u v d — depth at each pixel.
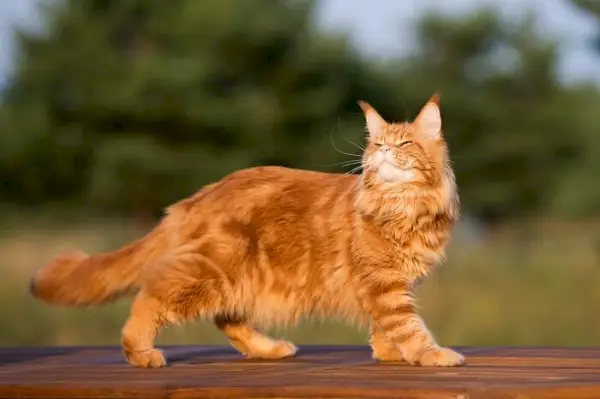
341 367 6.30
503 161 29.39
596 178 27.53
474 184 29.31
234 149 26.77
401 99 28.69
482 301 15.13
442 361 6.30
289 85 27.27
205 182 26.09
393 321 6.54
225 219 6.63
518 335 14.14
